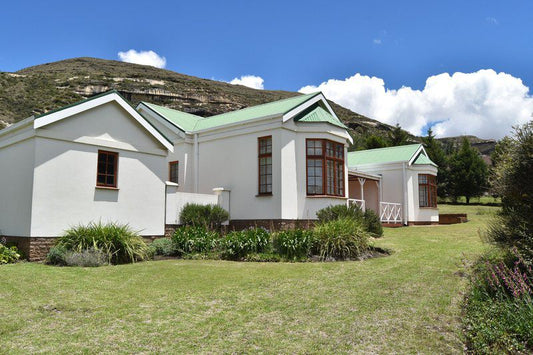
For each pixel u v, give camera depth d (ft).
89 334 16.61
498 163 26.12
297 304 21.44
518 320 16.87
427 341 16.43
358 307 20.95
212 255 37.50
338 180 57.41
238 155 56.34
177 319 18.76
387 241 48.39
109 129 40.91
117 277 27.61
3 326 17.12
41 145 35.35
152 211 44.47
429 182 88.22
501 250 28.04
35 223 34.47
